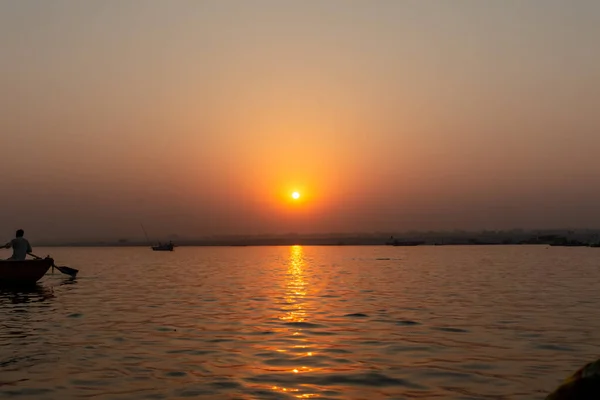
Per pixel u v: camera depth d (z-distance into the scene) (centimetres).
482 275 4103
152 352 1287
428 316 1866
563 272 4403
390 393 948
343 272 4728
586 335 1479
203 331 1581
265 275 4356
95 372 1091
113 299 2467
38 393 940
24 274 2995
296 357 1233
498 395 931
